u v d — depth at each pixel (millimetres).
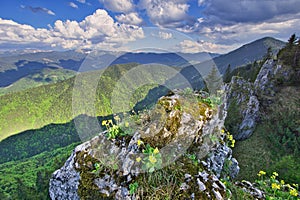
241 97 25719
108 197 3289
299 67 28594
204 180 3539
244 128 23297
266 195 4375
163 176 3400
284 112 24328
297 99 25562
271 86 28125
